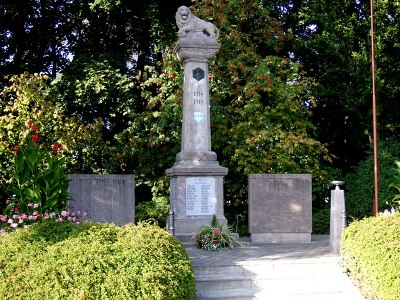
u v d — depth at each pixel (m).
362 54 18.80
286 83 17.19
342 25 18.95
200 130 12.66
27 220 8.87
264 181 12.95
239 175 17.23
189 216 12.08
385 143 17.27
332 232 10.39
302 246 11.84
